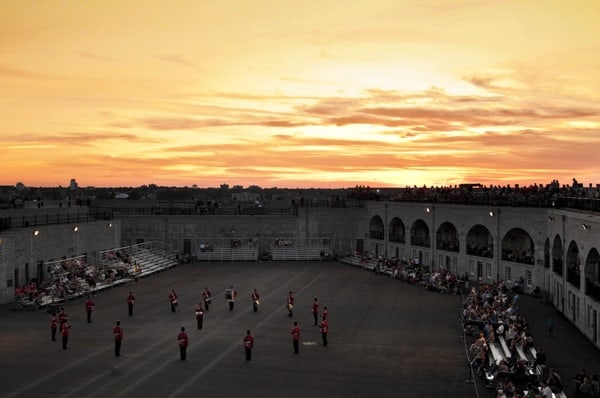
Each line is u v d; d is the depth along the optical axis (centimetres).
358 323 4994
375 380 3472
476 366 3688
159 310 5488
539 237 6097
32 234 6222
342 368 3709
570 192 6138
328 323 4981
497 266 6725
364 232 9831
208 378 3488
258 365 3766
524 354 3831
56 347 4159
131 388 3300
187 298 6112
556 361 3806
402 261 8300
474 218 7100
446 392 3269
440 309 5606
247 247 9556
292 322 5025
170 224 9506
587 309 4381
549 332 4525
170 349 4131
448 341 4391
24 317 5172
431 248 7962
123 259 7775
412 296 6322
